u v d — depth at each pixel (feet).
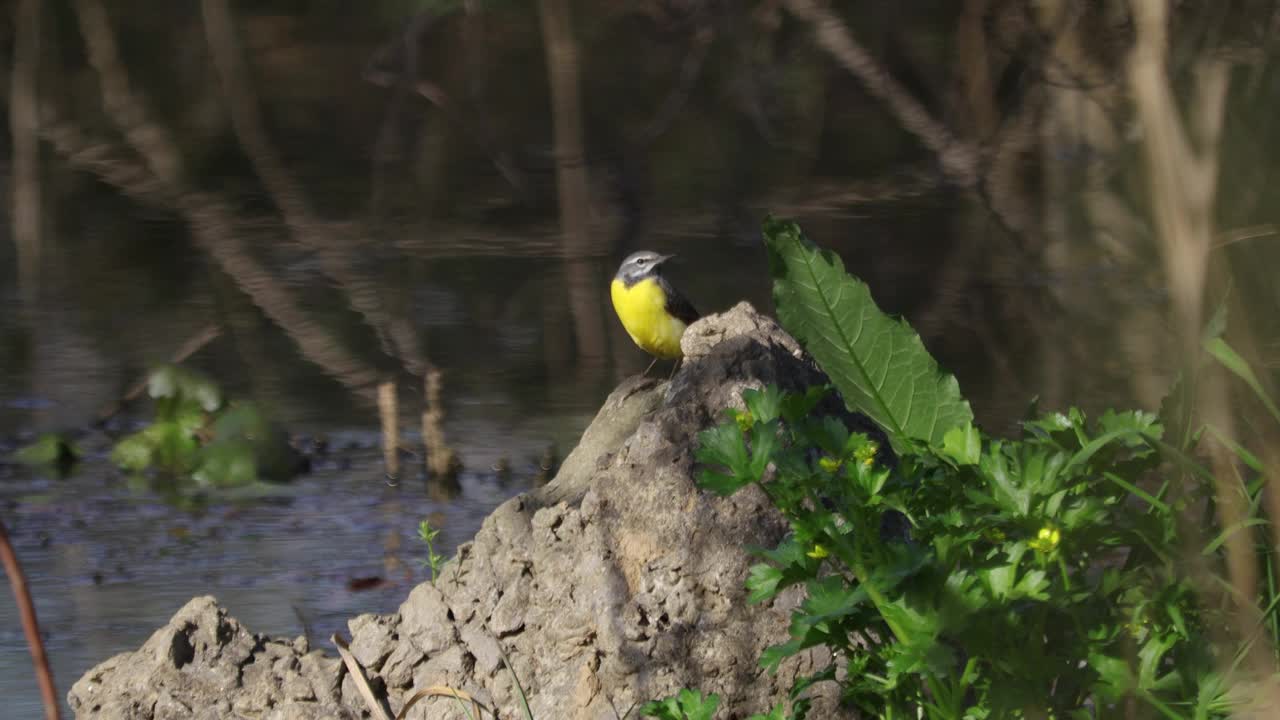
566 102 83.30
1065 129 74.08
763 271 62.08
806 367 20.90
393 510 38.11
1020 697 16.58
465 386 49.37
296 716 20.62
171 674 21.38
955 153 78.64
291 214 71.61
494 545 21.06
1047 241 65.10
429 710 20.39
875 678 17.06
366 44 95.35
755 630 18.86
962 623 16.05
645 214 72.02
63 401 48.01
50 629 28.86
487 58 94.27
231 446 41.32
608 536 19.63
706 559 19.02
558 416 46.39
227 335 55.01
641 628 18.90
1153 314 50.16
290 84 93.04
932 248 65.98
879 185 76.43
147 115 88.28
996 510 17.31
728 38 91.15
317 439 44.73
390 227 69.62
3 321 56.39
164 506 38.75
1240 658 16.26
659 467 19.49
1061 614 17.35
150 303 58.75
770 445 16.93
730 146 84.89
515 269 63.26
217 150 83.35
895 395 22.11
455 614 20.94
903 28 89.30
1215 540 17.22
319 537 35.76
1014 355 50.70
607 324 56.29
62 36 98.84
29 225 70.13
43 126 86.48
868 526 16.79
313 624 29.19
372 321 56.24
